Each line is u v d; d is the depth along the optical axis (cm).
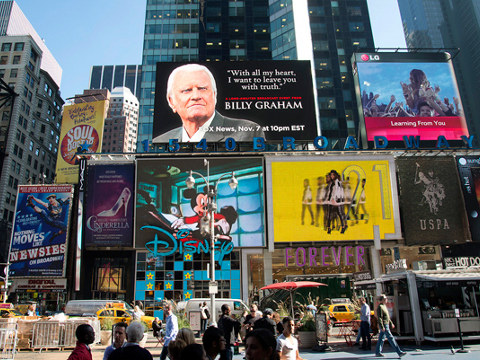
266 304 3241
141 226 4094
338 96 8844
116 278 4306
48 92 10169
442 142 4475
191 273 4103
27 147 8950
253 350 436
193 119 4534
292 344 749
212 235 2144
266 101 4616
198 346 462
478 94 16550
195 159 4272
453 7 18912
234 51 9156
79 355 621
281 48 8956
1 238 7525
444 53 5053
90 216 4144
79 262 4016
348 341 2019
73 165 5066
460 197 4312
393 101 4791
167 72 4694
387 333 1503
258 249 4172
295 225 4156
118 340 737
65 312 2948
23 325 1962
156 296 4050
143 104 8119
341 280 3362
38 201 4197
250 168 4288
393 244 4278
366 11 9850
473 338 1734
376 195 4272
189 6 9156
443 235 4197
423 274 1856
